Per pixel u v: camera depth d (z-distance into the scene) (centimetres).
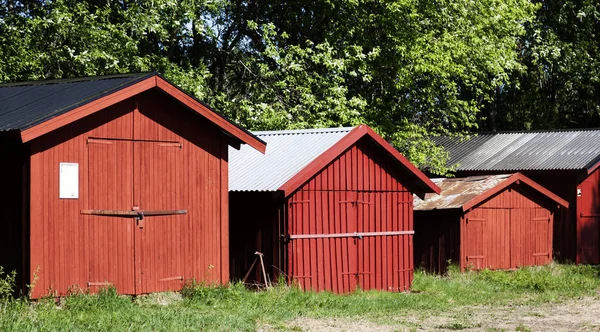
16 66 2738
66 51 2808
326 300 1819
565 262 3038
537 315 1750
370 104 3438
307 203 2009
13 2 2966
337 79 3170
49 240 1533
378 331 1469
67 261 1557
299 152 2125
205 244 1780
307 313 1656
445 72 3291
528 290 2262
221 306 1648
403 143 3356
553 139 3481
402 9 3170
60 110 1503
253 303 1716
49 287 1529
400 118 3525
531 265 2728
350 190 2088
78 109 1534
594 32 4547
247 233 2053
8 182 1560
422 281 2291
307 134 2256
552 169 3141
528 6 3800
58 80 1842
